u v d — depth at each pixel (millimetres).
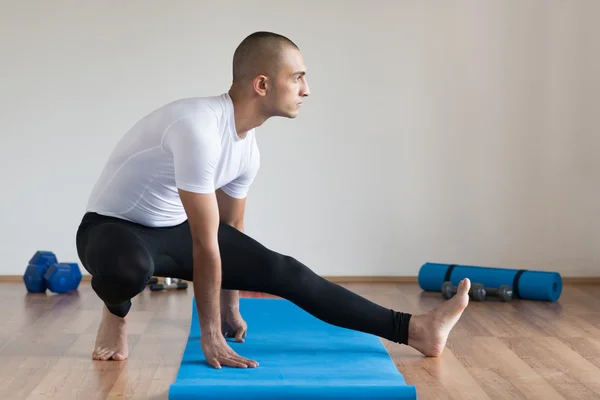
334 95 4637
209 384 2262
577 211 4715
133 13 4578
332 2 4605
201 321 2527
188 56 4602
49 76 4578
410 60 4633
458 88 4652
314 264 4715
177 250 2631
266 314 3430
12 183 4621
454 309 2732
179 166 2340
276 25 4609
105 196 2592
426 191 4699
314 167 4664
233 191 2797
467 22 4621
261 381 2332
